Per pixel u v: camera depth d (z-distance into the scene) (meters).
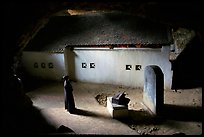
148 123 14.95
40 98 18.50
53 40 22.23
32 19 11.05
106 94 20.09
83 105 17.38
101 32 21.66
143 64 21.00
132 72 21.34
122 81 21.67
